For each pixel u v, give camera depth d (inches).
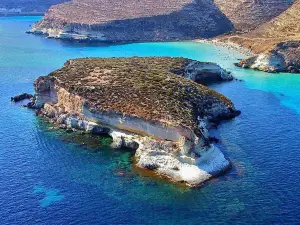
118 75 4077.3
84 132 3489.2
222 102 3878.0
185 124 2979.8
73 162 3006.9
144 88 3666.3
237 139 3346.5
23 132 3526.1
